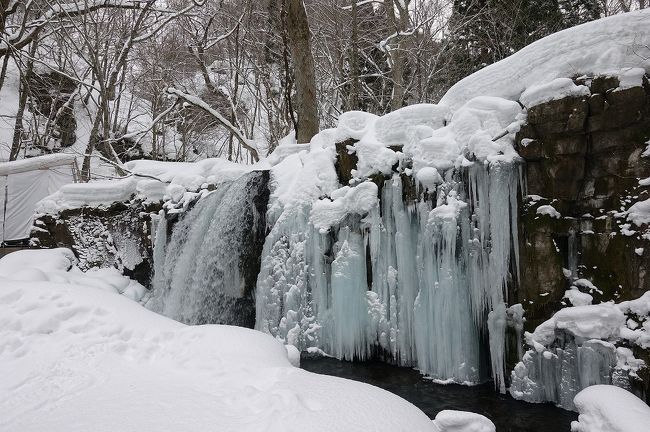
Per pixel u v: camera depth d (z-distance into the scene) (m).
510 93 5.95
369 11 21.95
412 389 5.88
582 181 5.21
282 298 7.92
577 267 5.22
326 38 19.80
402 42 16.92
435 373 6.18
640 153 4.73
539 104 5.27
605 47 5.02
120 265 11.40
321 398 2.98
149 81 22.30
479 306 5.82
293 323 7.69
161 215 10.91
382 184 6.95
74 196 11.79
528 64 5.75
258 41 19.05
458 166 6.00
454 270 5.91
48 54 23.80
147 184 11.49
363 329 7.05
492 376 5.77
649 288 4.49
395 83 16.28
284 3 11.84
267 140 21.03
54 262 10.39
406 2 17.39
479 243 5.82
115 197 11.68
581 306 4.84
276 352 3.97
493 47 17.47
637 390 4.36
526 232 5.47
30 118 22.86
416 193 6.46
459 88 6.62
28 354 3.89
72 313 4.41
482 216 5.77
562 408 4.96
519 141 5.54
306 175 8.11
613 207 4.93
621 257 4.77
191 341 4.05
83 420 2.87
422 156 6.38
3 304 4.53
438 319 6.06
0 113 22.95
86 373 3.61
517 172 5.57
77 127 24.17
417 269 6.45
